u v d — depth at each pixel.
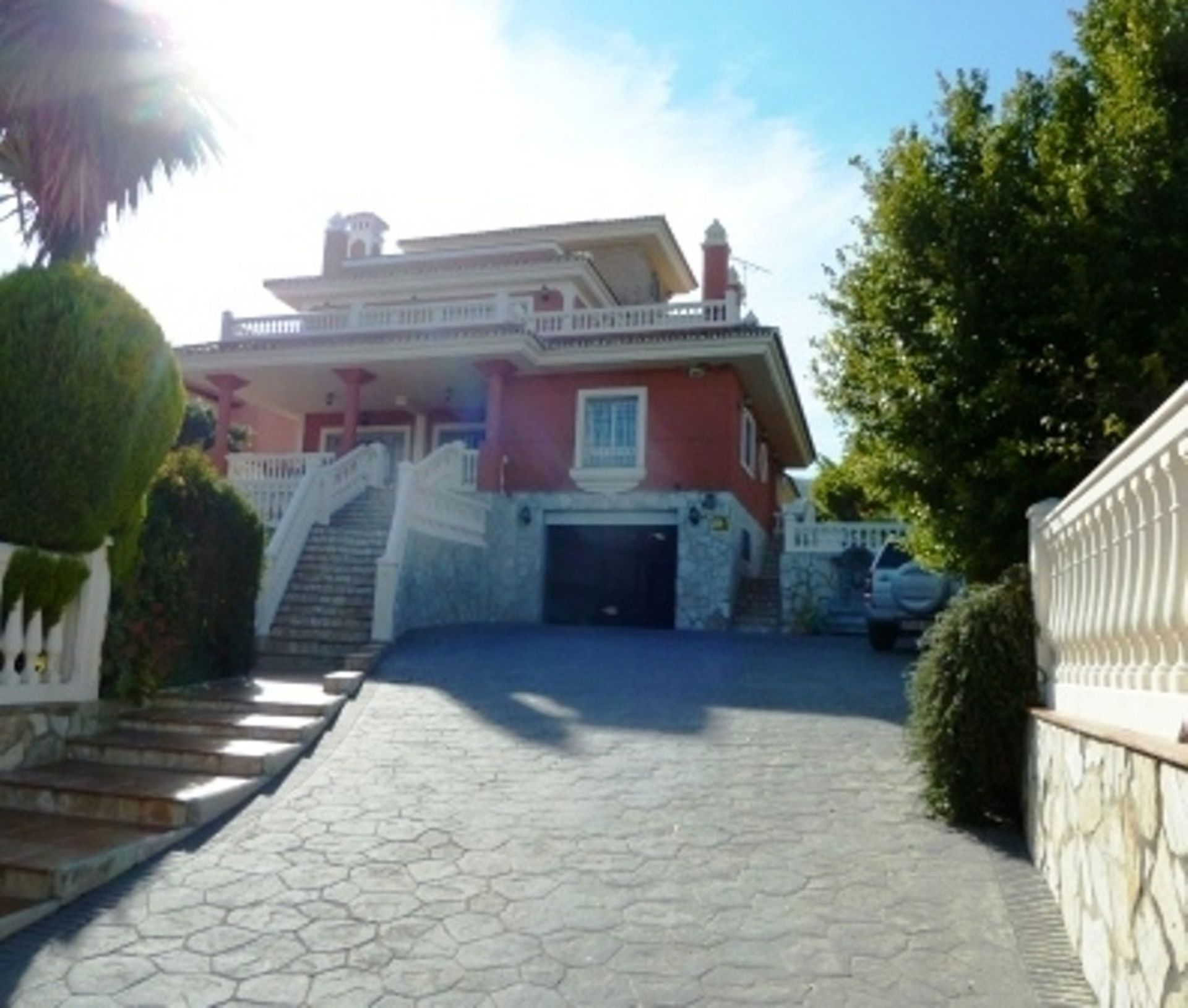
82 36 11.18
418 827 6.12
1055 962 4.27
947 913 4.81
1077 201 7.28
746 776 7.17
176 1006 4.02
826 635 17.75
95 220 11.80
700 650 13.50
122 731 8.23
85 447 7.35
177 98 11.95
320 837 6.00
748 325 19.70
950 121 8.47
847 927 4.66
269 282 27.08
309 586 14.13
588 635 15.02
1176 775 2.91
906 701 9.81
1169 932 2.97
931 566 8.70
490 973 4.25
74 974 4.32
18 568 7.09
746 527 21.62
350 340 20.83
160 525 8.94
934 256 7.76
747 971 4.23
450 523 16.98
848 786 6.94
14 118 11.52
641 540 21.61
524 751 7.80
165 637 8.91
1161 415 3.19
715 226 23.47
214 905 5.04
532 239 28.03
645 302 28.17
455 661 11.73
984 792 6.14
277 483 16.81
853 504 24.30
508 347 19.67
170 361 8.16
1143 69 7.43
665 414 20.36
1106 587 4.19
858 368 8.67
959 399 7.62
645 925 4.71
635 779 7.08
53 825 6.20
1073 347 7.52
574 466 20.59
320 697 9.27
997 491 7.64
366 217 29.86
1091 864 4.06
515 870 5.43
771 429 25.62
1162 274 7.32
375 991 4.10
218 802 6.45
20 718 7.20
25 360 7.22
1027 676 6.12
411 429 25.11
